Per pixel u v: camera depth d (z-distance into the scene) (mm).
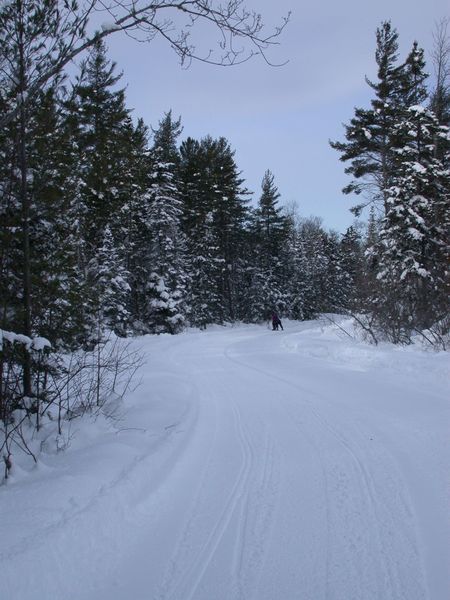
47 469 5191
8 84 6016
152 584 3498
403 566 3559
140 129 33219
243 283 51906
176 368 15141
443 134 18297
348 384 10625
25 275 6305
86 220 9008
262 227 53156
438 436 6418
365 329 17859
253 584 3443
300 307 55594
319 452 6164
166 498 5004
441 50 20500
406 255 17844
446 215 17922
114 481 4953
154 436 6840
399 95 25344
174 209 34562
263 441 6824
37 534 3688
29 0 5777
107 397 8523
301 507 4621
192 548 3990
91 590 3430
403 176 18844
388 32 25016
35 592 3207
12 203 6406
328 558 3727
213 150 46531
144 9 4988
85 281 7520
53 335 6840
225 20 5059
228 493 5070
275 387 11055
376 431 6879
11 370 6254
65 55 5422
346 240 59594
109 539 4031
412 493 4754
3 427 6160
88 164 7777
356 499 4707
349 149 25969
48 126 6355
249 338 28625
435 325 15445
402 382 10289
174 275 34719
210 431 7492
